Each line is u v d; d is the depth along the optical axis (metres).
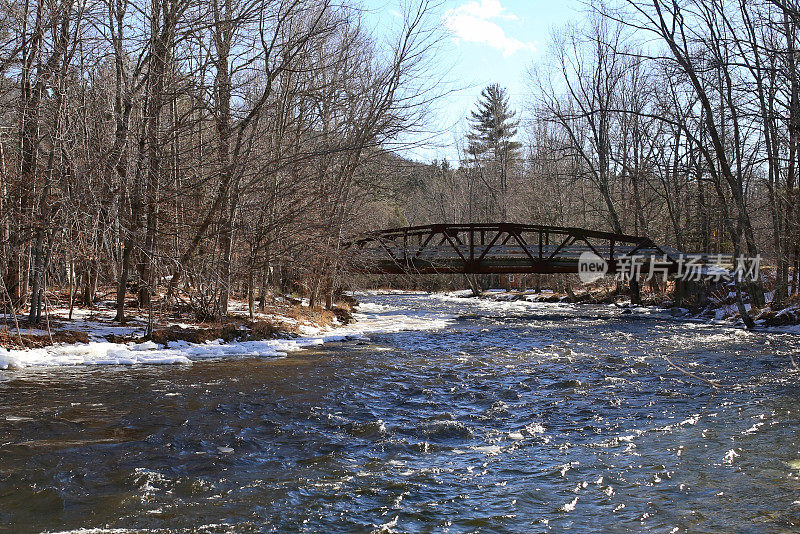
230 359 14.48
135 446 7.66
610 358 15.41
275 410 9.69
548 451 7.79
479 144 75.94
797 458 7.36
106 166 13.93
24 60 13.76
